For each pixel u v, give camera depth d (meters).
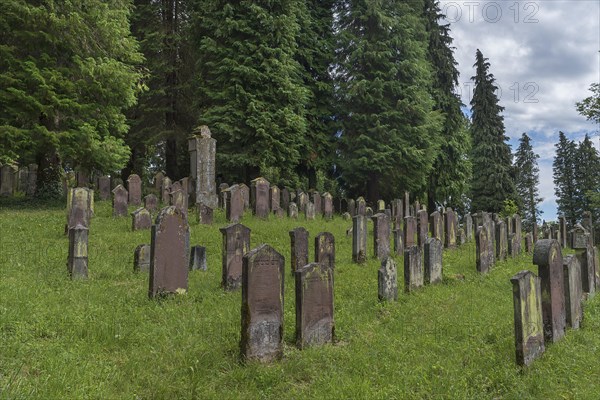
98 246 11.85
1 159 17.00
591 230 20.97
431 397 4.77
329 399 4.58
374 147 27.38
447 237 15.65
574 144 50.78
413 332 6.92
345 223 19.41
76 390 4.37
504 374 5.29
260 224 16.23
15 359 4.96
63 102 17.98
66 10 18.47
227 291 8.79
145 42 27.88
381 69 28.75
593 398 4.82
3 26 17.34
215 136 24.41
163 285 7.97
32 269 9.12
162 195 21.59
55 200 19.97
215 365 5.28
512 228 18.19
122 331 6.07
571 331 7.12
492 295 9.59
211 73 24.58
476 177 41.97
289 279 9.94
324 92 29.58
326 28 31.94
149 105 28.19
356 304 8.37
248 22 24.91
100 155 19.28
